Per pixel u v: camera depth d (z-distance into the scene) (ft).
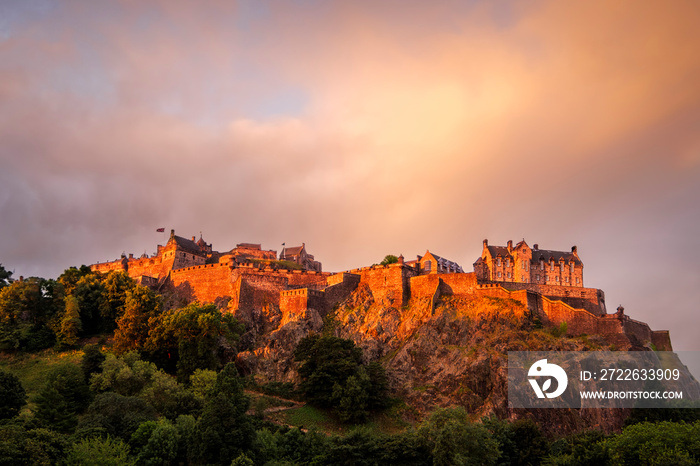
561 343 517.14
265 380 535.60
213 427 377.50
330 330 581.53
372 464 387.14
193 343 525.75
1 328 569.23
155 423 391.65
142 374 476.95
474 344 529.86
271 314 604.08
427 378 518.78
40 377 516.73
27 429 360.89
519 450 402.52
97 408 408.05
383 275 618.85
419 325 562.25
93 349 501.15
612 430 474.90
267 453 394.32
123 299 618.44
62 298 617.21
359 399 480.23
